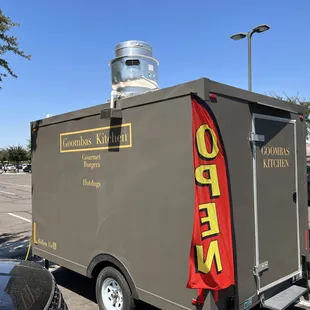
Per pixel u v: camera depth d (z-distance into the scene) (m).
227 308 3.09
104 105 3.98
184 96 3.10
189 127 3.04
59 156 4.84
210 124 2.99
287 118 3.91
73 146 4.54
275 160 3.72
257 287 3.43
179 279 3.15
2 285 2.82
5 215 12.56
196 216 2.90
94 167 4.17
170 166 3.23
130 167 3.66
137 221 3.58
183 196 3.11
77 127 4.46
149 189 3.44
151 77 4.53
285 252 3.84
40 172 5.33
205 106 2.96
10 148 73.19
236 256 3.21
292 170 3.98
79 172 4.43
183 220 3.11
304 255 4.11
